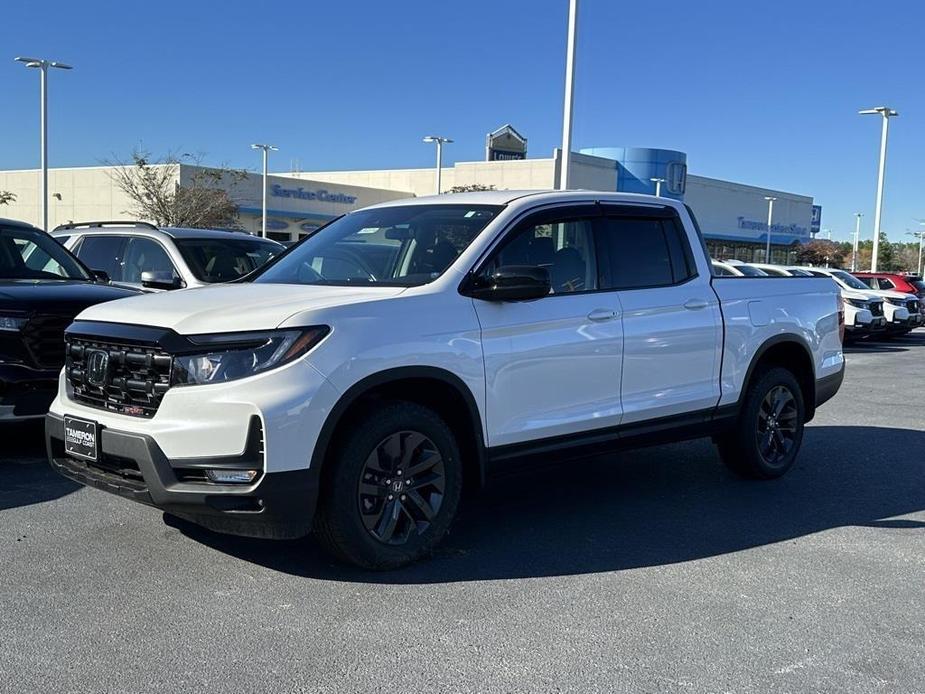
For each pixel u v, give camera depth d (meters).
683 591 4.46
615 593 4.41
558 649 3.76
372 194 63.50
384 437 4.50
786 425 6.89
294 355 4.19
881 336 23.97
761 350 6.48
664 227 6.07
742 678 3.54
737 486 6.62
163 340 4.28
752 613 4.20
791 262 82.00
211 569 4.61
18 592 4.26
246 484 4.14
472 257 4.98
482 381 4.82
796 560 4.98
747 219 75.06
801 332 6.86
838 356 7.40
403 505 4.65
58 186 55.19
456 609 4.17
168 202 46.03
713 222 70.94
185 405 4.17
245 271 9.41
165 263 9.16
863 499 6.34
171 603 4.16
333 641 3.79
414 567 4.72
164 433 4.18
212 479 4.17
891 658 3.74
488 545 5.12
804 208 83.81
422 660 3.63
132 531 5.18
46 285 7.12
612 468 7.12
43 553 4.80
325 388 4.21
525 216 5.30
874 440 8.59
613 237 5.73
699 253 6.24
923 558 5.06
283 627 3.92
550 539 5.26
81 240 10.00
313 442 4.19
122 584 4.39
